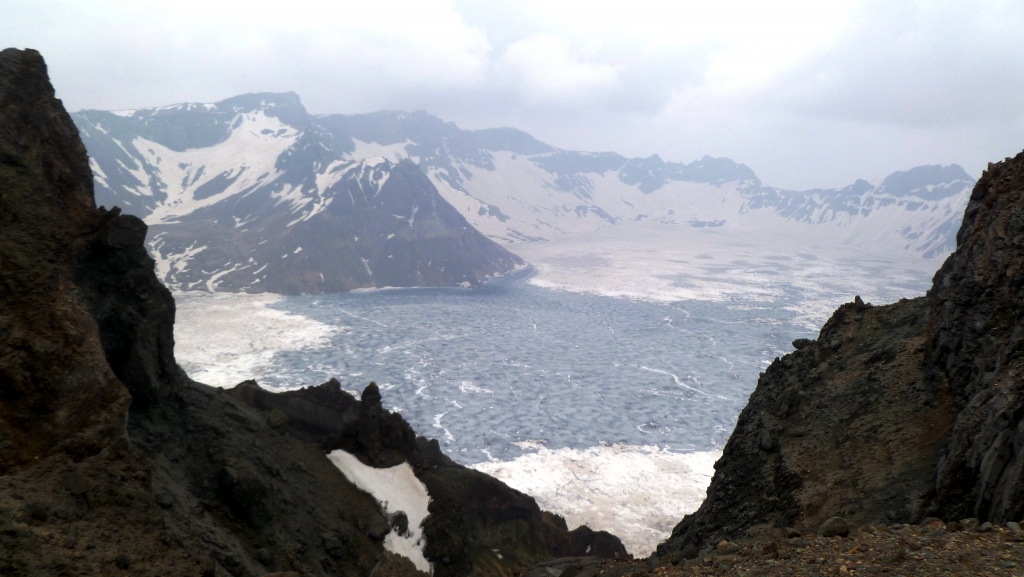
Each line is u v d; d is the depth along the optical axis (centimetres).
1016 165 3250
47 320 2731
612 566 2723
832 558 1342
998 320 2700
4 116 3244
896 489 2425
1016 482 1805
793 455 3147
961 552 1236
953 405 2728
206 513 3591
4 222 2844
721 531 3169
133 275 3975
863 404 3194
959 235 3716
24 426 2475
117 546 2209
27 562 1858
